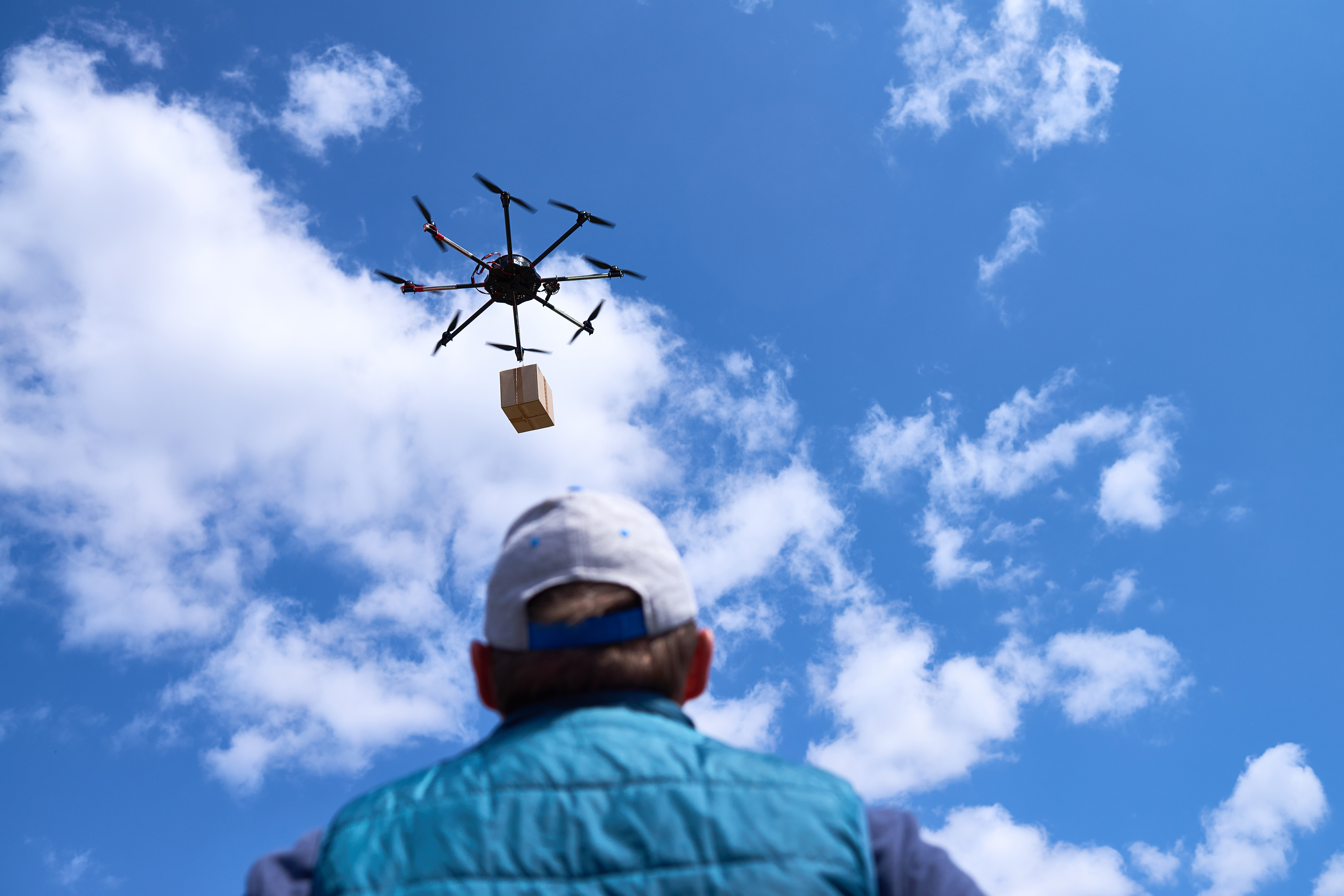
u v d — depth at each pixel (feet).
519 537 5.29
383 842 4.28
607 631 4.95
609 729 4.66
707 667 5.53
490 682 5.41
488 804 4.34
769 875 4.15
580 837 4.23
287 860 4.61
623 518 5.29
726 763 4.61
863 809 4.64
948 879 4.45
